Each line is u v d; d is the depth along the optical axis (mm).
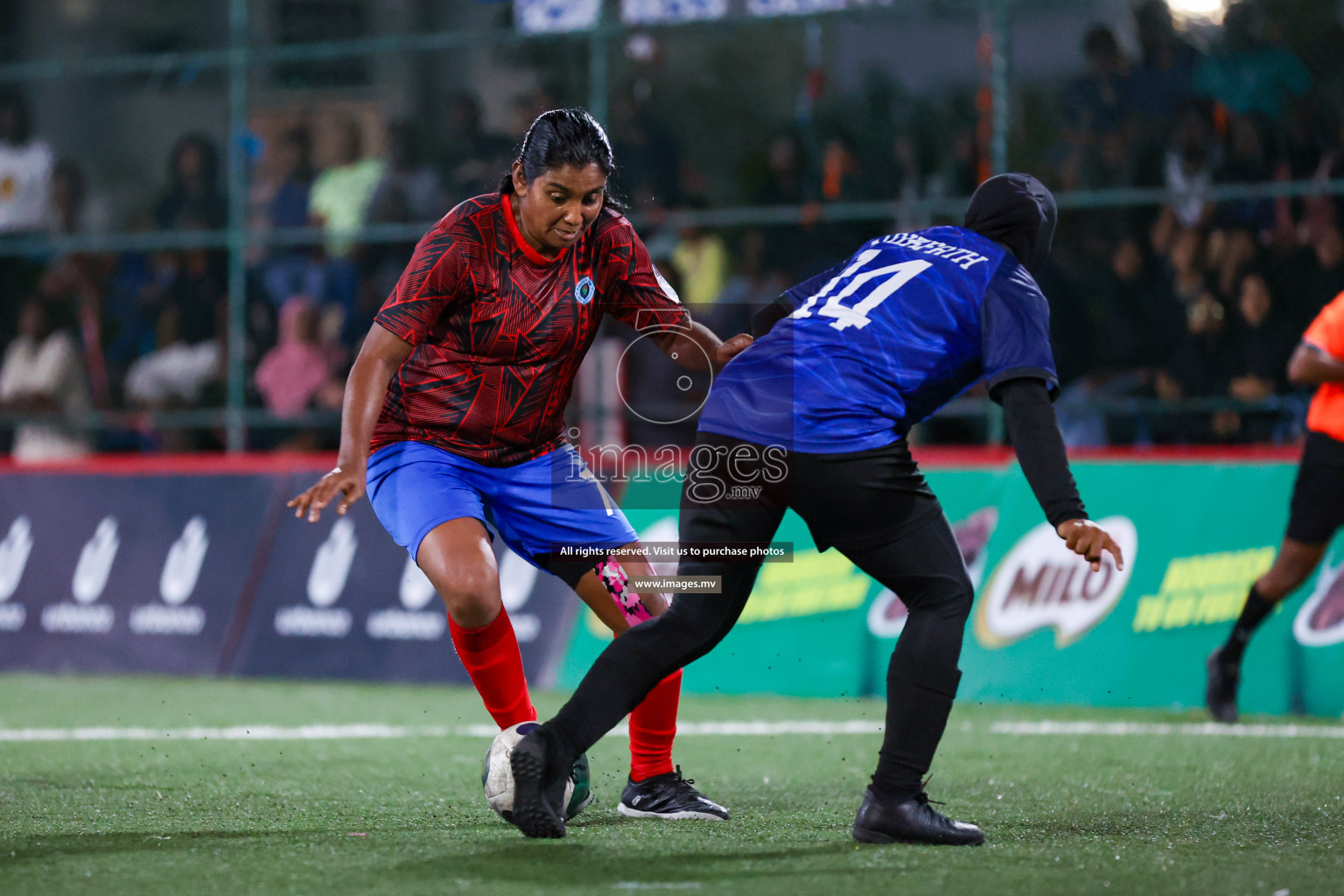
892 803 11656
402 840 11867
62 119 45344
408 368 12992
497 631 13031
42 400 37375
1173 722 21469
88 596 29875
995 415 29375
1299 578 20969
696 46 36281
